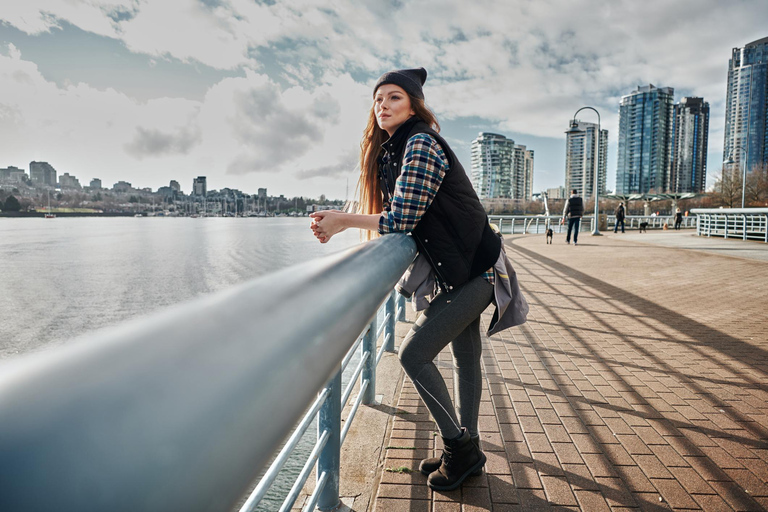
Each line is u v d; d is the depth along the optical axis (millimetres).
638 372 3941
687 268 11195
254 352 329
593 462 2516
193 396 250
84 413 188
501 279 2062
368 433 2818
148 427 212
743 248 16141
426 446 2668
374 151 2242
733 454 2605
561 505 2154
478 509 2115
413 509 2113
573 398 3387
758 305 6840
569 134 24812
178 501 224
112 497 184
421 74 2123
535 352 4516
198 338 294
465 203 1901
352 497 2203
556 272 10625
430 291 2047
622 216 28266
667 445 2701
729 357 4355
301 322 426
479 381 2289
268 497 2352
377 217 1820
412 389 3506
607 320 5887
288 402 361
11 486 156
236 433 282
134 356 241
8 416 172
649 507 2145
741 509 2137
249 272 22547
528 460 2531
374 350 3223
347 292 595
